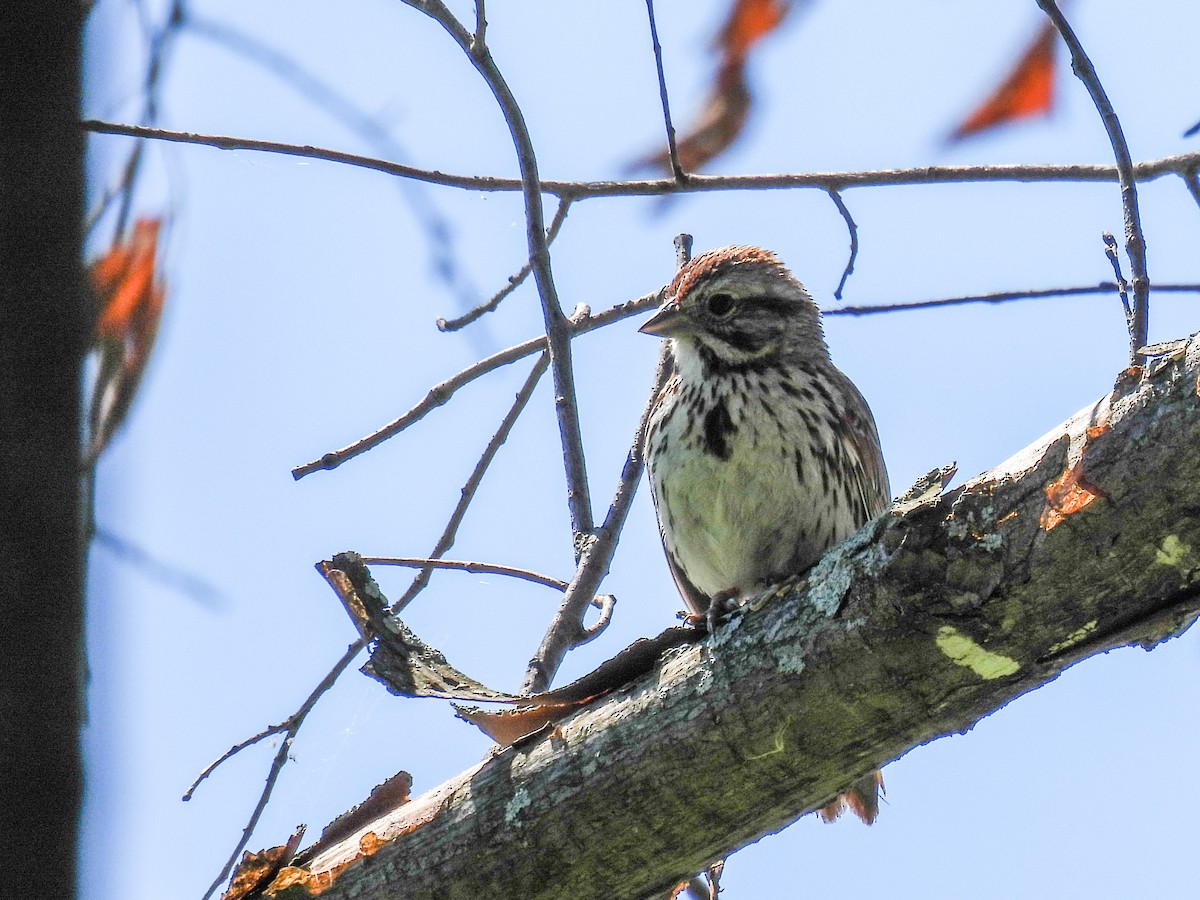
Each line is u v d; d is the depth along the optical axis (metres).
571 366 10.76
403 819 8.37
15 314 4.74
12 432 4.70
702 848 8.14
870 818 11.17
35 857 4.47
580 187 11.72
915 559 7.39
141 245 8.17
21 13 4.89
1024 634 7.34
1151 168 11.31
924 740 7.88
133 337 7.93
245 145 10.31
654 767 7.95
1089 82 9.12
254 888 8.38
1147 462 6.93
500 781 8.23
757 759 7.86
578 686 8.27
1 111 4.83
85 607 4.72
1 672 4.56
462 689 8.69
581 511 10.62
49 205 4.86
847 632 7.64
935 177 11.71
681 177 11.56
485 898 8.17
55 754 4.55
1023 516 7.20
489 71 10.48
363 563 9.08
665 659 8.20
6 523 4.61
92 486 5.83
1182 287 10.74
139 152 8.33
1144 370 7.12
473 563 10.22
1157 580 7.09
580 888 8.17
